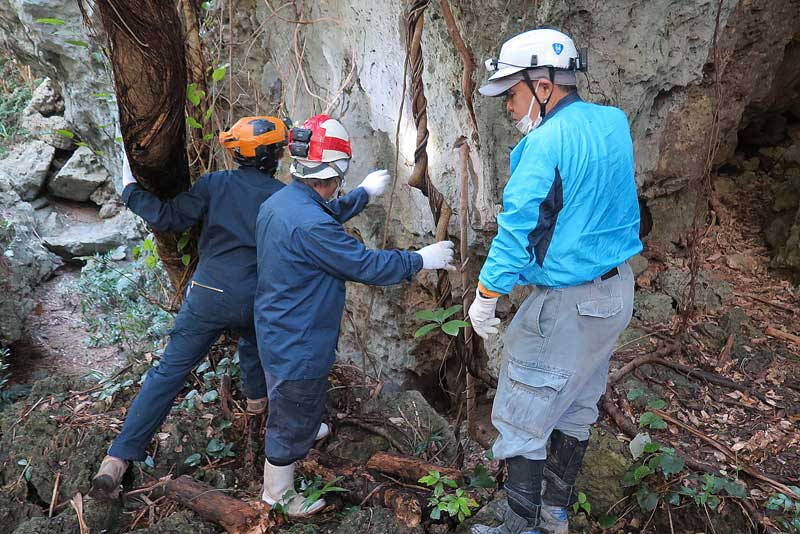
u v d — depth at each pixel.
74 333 6.98
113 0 2.48
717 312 4.38
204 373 4.13
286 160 4.68
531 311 2.46
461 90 3.70
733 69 4.55
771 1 4.38
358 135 4.29
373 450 3.70
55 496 3.32
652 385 3.82
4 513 3.22
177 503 3.29
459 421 3.50
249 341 3.43
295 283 2.76
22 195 8.81
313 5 4.19
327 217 2.73
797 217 4.71
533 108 2.38
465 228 3.08
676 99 4.23
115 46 2.62
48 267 7.99
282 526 3.13
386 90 4.04
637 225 2.51
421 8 2.71
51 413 3.79
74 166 8.97
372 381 4.19
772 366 3.94
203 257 3.21
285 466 3.04
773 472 3.23
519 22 3.47
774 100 5.32
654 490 3.12
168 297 5.73
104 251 8.37
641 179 4.39
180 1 3.56
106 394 3.94
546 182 2.22
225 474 3.52
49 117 9.71
